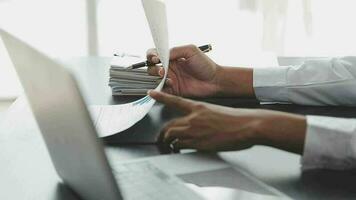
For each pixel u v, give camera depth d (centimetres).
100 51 229
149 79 106
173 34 229
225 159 72
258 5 226
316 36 235
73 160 53
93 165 48
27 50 48
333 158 70
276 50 228
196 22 229
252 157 73
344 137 69
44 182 65
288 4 225
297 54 233
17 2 220
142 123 88
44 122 57
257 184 63
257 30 230
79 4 223
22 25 222
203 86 111
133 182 63
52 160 65
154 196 59
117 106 96
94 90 110
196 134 72
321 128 70
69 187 63
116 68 106
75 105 42
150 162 70
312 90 105
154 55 107
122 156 73
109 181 48
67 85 42
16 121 88
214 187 62
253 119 71
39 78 49
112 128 83
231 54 149
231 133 70
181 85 111
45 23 224
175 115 93
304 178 66
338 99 105
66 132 49
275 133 70
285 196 60
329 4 232
